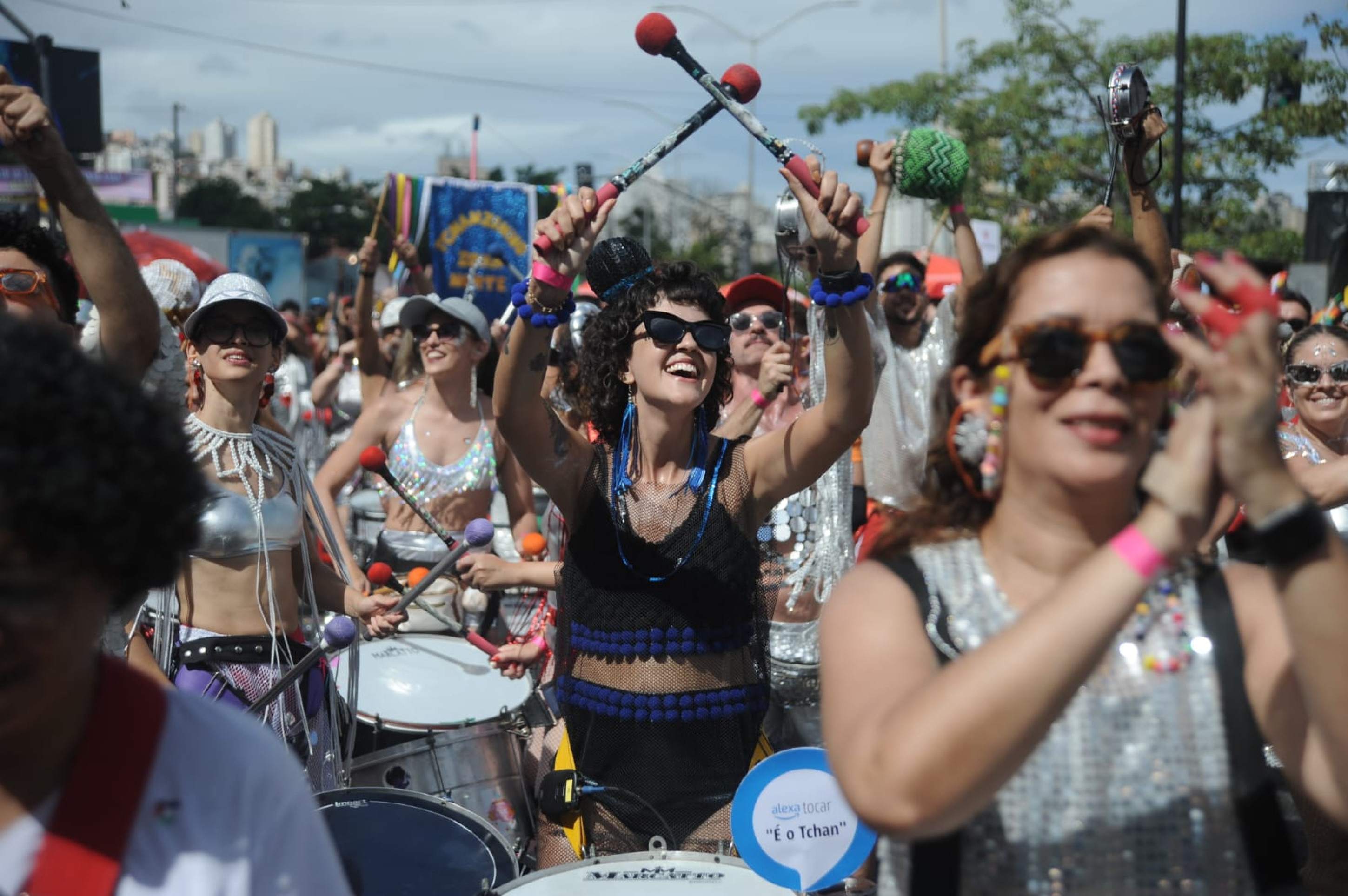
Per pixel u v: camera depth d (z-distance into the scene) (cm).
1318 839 322
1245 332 133
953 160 409
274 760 133
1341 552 136
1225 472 135
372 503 641
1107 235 162
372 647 450
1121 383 150
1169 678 157
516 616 495
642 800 301
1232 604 161
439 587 525
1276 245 1656
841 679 155
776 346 399
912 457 504
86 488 115
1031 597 160
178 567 131
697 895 268
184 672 342
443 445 552
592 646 310
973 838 155
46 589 116
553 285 286
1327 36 903
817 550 414
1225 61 1516
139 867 124
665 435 318
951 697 132
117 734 126
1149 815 154
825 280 287
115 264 256
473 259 896
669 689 305
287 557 368
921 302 566
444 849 294
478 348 558
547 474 314
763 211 5272
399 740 415
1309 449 479
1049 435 154
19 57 2519
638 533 312
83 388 119
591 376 329
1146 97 395
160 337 279
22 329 121
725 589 309
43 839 123
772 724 432
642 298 317
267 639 352
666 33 283
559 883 273
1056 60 1719
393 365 781
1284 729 153
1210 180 1620
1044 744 155
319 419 1067
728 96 289
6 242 284
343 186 7931
